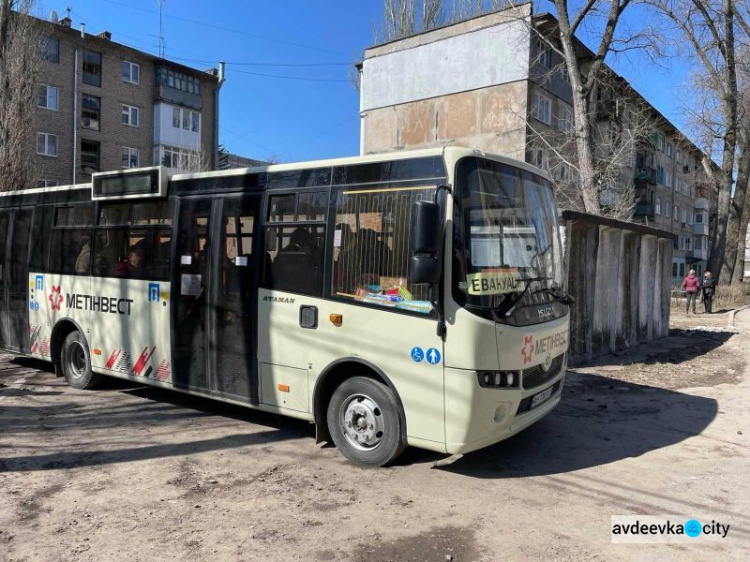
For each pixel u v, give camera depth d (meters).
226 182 6.20
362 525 4.13
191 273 6.40
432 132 25.73
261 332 5.80
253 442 5.93
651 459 5.66
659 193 49.00
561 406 7.64
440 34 25.58
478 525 4.16
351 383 5.24
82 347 7.78
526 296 5.12
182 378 6.49
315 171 5.54
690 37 25.19
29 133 21.36
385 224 5.04
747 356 11.96
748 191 34.69
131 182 7.01
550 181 6.16
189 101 40.19
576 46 24.39
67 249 7.99
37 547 3.77
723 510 4.48
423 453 5.66
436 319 4.70
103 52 35.94
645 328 13.59
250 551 3.75
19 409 7.05
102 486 4.77
